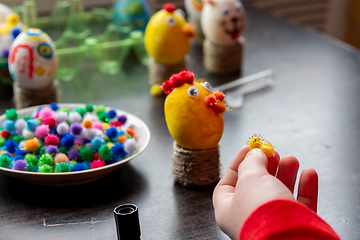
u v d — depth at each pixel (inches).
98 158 24.3
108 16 48.2
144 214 22.3
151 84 38.9
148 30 36.0
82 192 24.0
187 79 22.8
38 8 55.1
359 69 41.3
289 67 42.0
